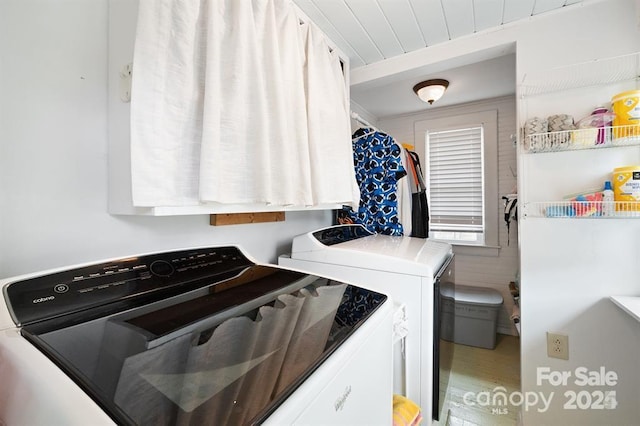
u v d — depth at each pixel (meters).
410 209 2.13
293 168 1.15
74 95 0.81
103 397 0.37
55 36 0.78
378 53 1.77
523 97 1.43
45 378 0.40
